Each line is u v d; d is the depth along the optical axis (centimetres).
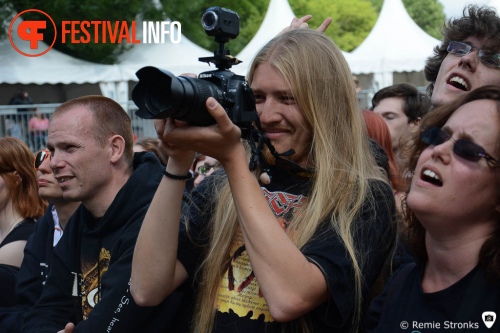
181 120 153
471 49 226
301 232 173
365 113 283
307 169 182
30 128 1132
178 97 145
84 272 233
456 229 146
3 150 331
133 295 186
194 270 193
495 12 230
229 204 186
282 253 159
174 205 180
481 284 145
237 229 183
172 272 184
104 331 201
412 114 373
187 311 197
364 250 171
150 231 182
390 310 157
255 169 171
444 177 144
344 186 176
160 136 161
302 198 181
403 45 1320
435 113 155
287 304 158
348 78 184
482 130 142
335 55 183
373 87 1296
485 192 143
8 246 318
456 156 143
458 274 148
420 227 160
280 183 186
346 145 181
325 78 179
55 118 242
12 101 1299
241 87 160
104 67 1299
